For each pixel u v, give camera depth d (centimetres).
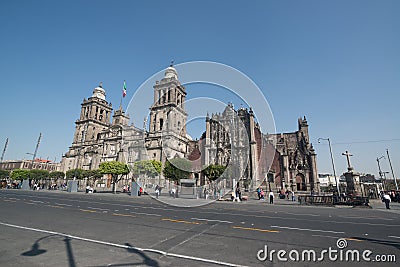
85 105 11550
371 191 4825
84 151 10244
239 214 1973
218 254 812
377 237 1124
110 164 5956
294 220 1669
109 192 6375
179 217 1702
